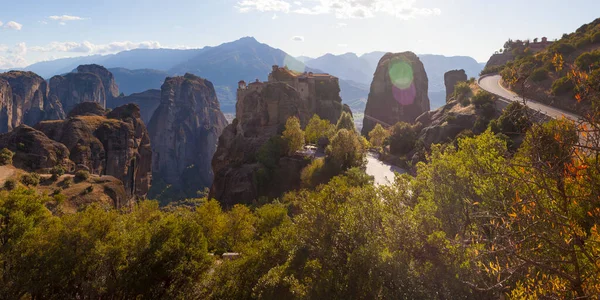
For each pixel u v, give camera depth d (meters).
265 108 110.31
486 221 15.03
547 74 61.62
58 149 100.62
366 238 18.81
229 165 97.19
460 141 25.22
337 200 22.06
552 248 9.33
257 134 106.19
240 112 135.50
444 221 19.55
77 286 28.20
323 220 20.12
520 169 10.20
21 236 28.28
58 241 26.47
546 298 7.50
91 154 122.88
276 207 42.25
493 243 8.31
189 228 29.25
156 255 26.25
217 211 43.03
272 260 26.50
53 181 81.56
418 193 24.83
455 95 95.81
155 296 26.98
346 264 17.77
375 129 114.00
